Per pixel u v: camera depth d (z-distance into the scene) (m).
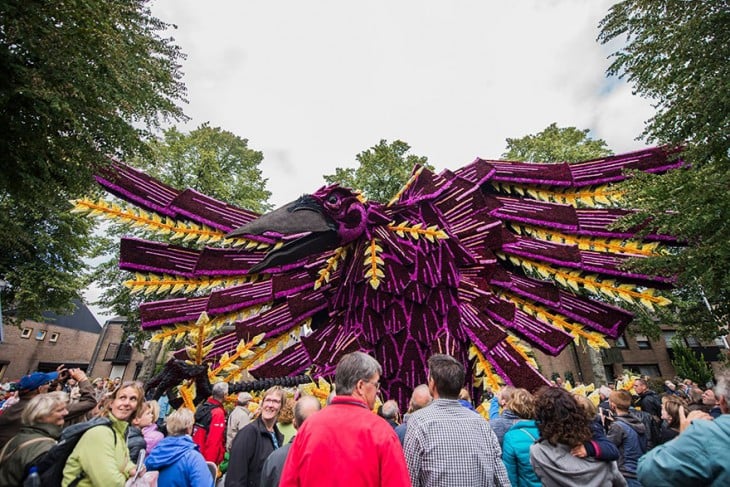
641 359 20.41
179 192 6.00
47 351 24.91
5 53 2.84
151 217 5.80
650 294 5.62
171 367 4.62
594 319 5.71
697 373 14.31
